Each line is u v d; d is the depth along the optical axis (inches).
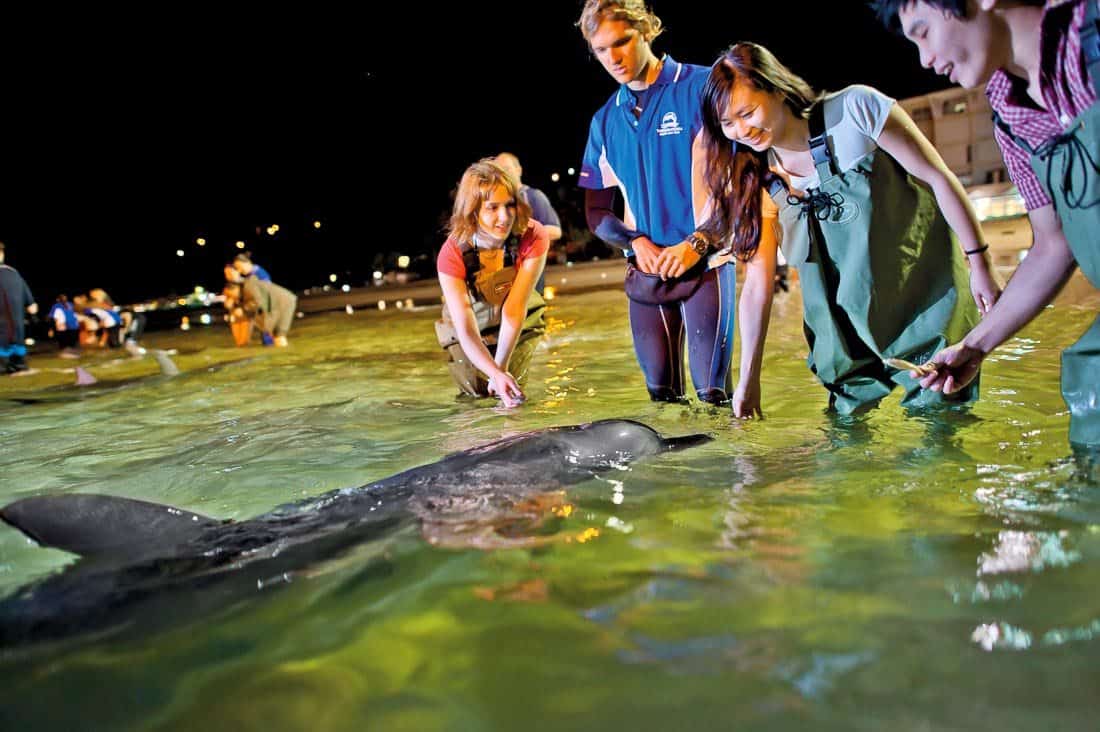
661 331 193.2
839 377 163.9
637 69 176.2
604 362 273.6
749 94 142.3
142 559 100.9
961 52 99.9
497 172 196.5
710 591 82.2
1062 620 69.7
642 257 185.0
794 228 156.6
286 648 77.0
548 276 984.3
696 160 179.0
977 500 102.9
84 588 93.0
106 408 258.7
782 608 76.9
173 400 267.4
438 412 208.7
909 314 155.3
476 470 128.3
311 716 64.6
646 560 92.3
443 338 224.5
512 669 69.6
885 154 147.7
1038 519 93.8
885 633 70.4
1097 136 96.3
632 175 185.6
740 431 156.7
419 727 61.9
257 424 209.6
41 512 109.0
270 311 471.5
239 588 91.8
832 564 86.7
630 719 60.7
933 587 78.7
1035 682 61.0
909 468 120.5
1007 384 174.6
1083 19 93.6
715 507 109.9
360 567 96.0
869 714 59.0
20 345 436.1
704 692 63.5
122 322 596.7
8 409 267.9
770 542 94.9
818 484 116.6
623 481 124.9
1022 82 104.9
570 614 79.4
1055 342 224.4
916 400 159.3
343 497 122.3
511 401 197.2
